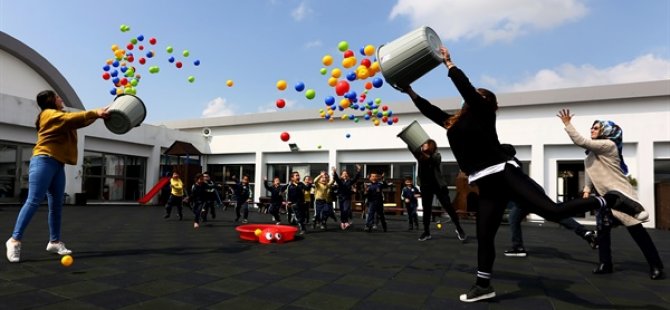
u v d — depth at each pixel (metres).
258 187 17.56
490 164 2.64
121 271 3.62
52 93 4.00
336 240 6.53
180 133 18.53
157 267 3.86
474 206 12.48
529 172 12.70
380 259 4.66
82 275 3.40
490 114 2.65
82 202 14.55
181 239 6.16
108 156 16.06
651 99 11.18
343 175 8.98
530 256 5.00
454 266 4.24
